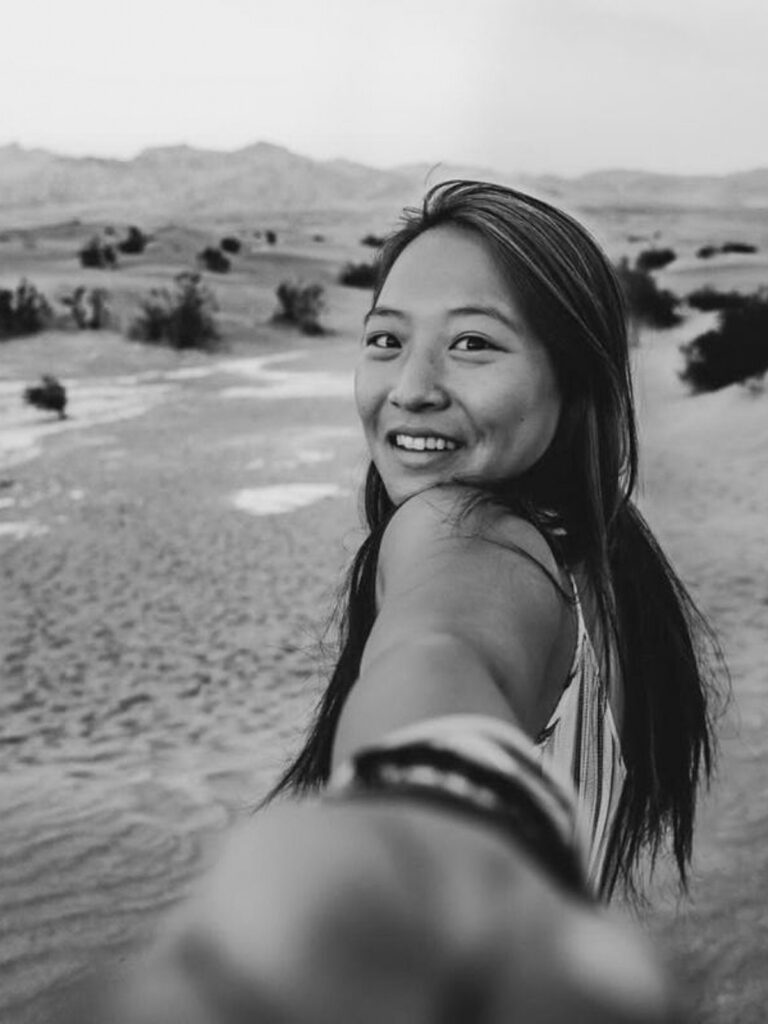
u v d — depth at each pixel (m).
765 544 11.84
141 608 10.12
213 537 12.47
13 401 21.77
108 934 4.50
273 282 37.88
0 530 12.95
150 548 12.08
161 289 33.84
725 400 18.72
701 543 11.96
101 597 10.47
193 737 7.08
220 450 17.12
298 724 7.17
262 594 10.41
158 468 15.95
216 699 7.80
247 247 42.75
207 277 37.75
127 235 44.69
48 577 11.15
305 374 25.66
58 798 6.03
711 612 9.38
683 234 44.28
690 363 20.16
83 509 13.77
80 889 4.90
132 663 8.70
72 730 7.31
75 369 26.17
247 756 6.66
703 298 30.20
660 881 4.70
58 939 4.46
